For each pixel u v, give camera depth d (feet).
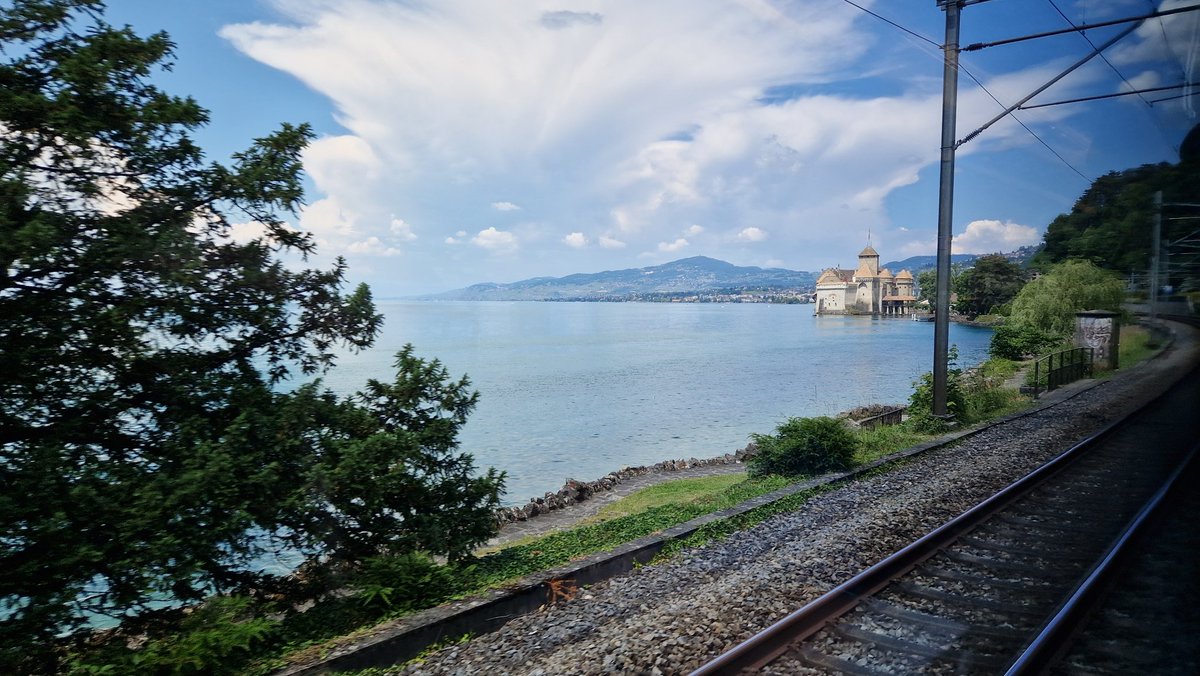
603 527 36.29
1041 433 47.52
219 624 22.39
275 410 29.01
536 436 100.27
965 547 25.85
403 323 573.74
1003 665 17.10
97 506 23.07
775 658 17.97
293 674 20.21
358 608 26.94
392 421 33.42
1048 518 28.89
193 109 27.61
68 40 26.37
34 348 23.58
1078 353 53.52
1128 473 33.30
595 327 517.96
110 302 26.13
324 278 32.04
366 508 29.66
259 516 27.07
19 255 22.04
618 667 18.60
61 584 22.58
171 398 27.30
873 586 22.04
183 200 28.78
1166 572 21.30
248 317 29.89
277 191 29.63
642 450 89.92
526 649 21.26
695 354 263.70
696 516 35.83
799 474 44.39
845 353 259.80
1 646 21.25
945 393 56.29
